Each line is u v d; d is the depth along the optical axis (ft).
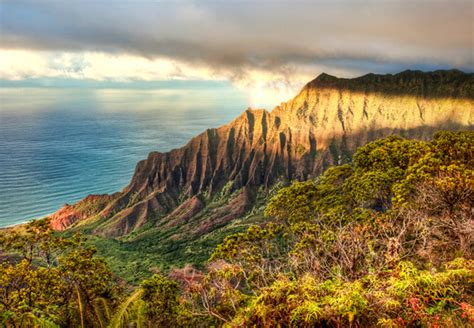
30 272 58.23
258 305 25.46
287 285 26.35
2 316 29.12
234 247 63.10
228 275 41.19
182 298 63.36
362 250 34.32
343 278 31.37
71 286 61.16
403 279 25.34
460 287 25.05
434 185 63.10
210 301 40.50
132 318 35.22
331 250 40.50
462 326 21.15
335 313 23.07
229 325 27.68
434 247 41.52
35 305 52.49
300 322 23.94
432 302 24.43
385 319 22.07
